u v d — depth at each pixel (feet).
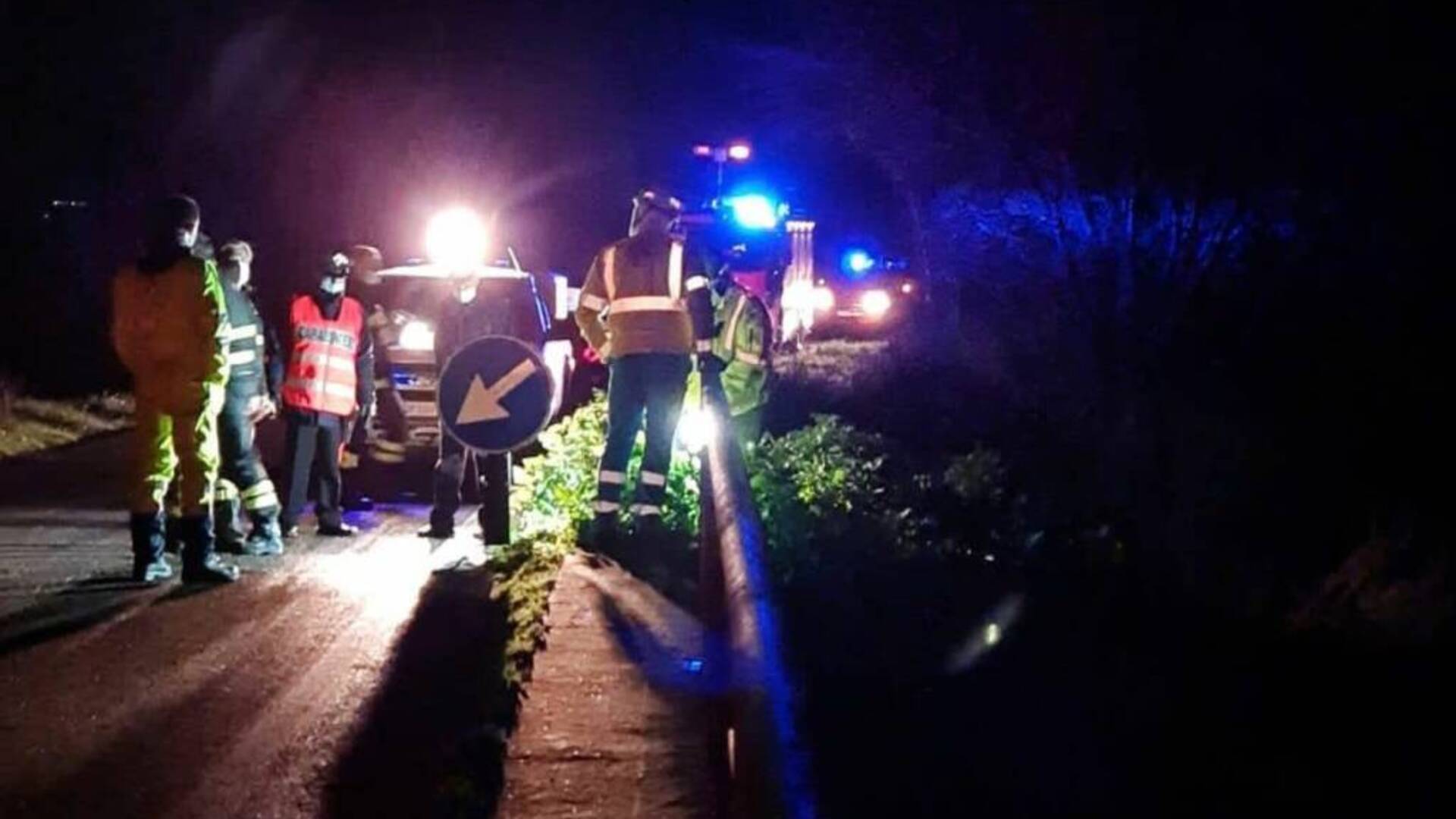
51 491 51.16
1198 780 26.03
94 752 23.95
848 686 27.50
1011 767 25.94
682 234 35.14
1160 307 37.37
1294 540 38.34
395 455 50.98
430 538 42.57
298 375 42.19
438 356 42.22
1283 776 26.30
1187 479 38.52
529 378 36.40
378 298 53.11
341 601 34.32
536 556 36.65
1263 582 37.17
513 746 23.15
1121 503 38.96
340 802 22.08
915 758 25.46
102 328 88.79
